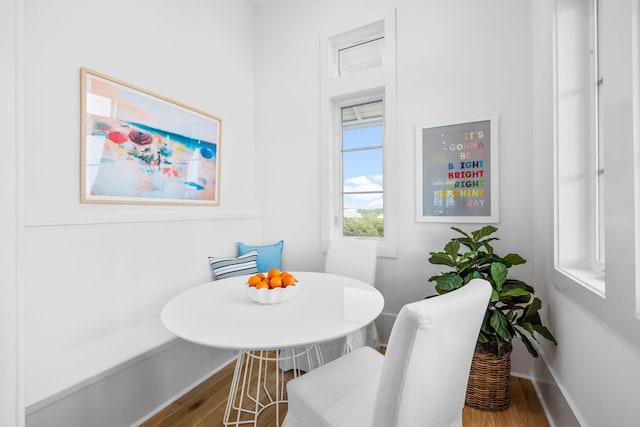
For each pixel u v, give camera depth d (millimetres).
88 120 1639
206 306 1278
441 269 2141
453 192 2082
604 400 935
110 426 1384
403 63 2256
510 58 1927
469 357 917
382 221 2547
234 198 2723
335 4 2564
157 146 2008
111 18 1761
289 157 2799
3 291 680
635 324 730
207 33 2434
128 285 1792
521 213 1888
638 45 739
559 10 1403
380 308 1244
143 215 1896
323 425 867
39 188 1454
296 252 2770
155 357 1596
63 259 1507
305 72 2713
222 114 2584
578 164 1380
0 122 673
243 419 1523
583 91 1375
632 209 747
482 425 1439
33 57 1438
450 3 2104
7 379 684
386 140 2322
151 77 1987
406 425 705
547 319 1608
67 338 1517
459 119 2055
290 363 1947
